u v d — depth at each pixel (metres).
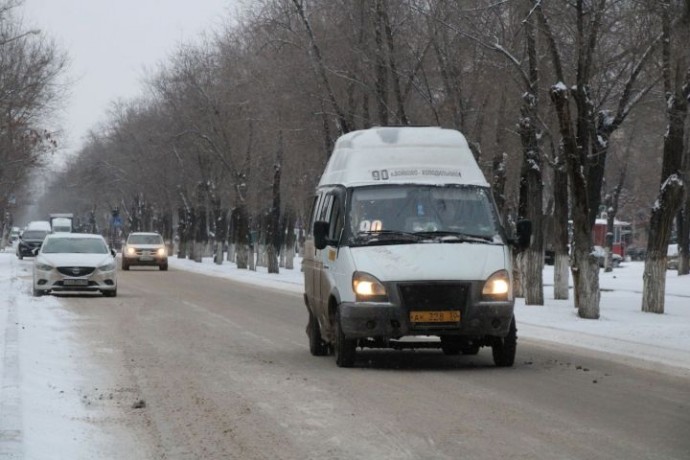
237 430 12.26
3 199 74.44
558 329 28.08
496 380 16.89
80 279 39.19
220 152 80.00
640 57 35.47
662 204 34.19
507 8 37.62
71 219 135.38
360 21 45.06
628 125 44.19
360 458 10.55
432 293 18.00
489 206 19.38
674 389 15.91
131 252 73.81
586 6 32.59
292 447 11.20
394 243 18.59
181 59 84.19
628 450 10.91
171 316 30.80
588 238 31.88
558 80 31.73
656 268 34.44
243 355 20.67
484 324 18.06
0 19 60.38
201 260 101.12
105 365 18.61
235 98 72.38
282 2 50.75
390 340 19.50
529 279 38.59
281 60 51.38
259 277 64.62
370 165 19.81
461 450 10.91
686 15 29.42
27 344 20.59
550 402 14.38
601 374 17.84
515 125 41.59
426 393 15.27
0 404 12.84
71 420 12.78
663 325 28.75
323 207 21.17
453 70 39.94
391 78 44.66
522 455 10.65
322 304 19.86
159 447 11.27
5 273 58.84
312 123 52.69
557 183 42.09
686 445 11.22
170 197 106.25
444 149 20.03
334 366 18.88
